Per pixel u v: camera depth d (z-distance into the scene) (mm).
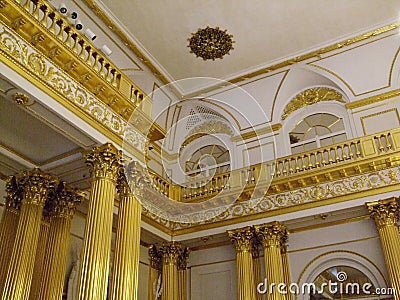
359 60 11500
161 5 10359
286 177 10531
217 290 11266
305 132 12219
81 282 6449
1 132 7586
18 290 7273
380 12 10672
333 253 10336
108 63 7711
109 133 7613
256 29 11109
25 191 8125
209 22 10891
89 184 8625
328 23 10992
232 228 11070
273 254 10359
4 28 6121
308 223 10664
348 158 10312
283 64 12070
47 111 6613
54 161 8117
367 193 9758
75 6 9781
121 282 7160
